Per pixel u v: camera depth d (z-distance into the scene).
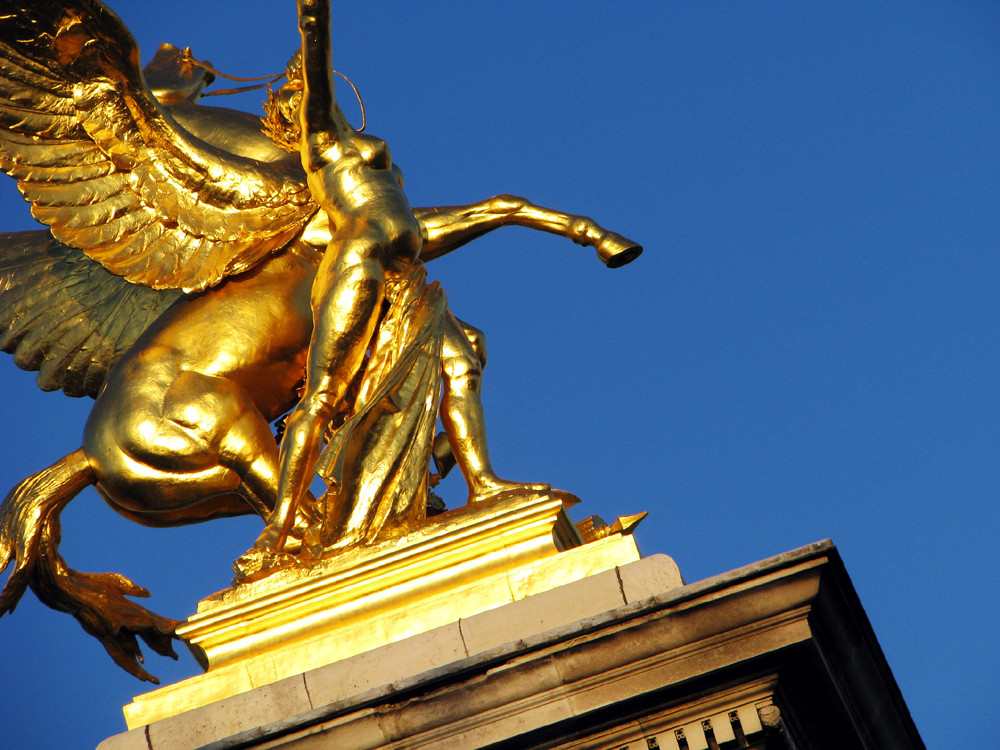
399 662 19.52
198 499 22.52
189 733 19.41
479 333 24.28
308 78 22.50
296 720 18.23
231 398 22.39
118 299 25.42
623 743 18.23
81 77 23.92
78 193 23.98
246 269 23.38
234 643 20.64
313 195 23.36
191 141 23.98
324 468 21.16
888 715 19.88
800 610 18.38
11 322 25.53
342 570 20.75
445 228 24.14
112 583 23.30
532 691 18.19
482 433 23.02
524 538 20.89
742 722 18.19
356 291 21.97
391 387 22.11
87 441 22.62
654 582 19.58
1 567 22.27
